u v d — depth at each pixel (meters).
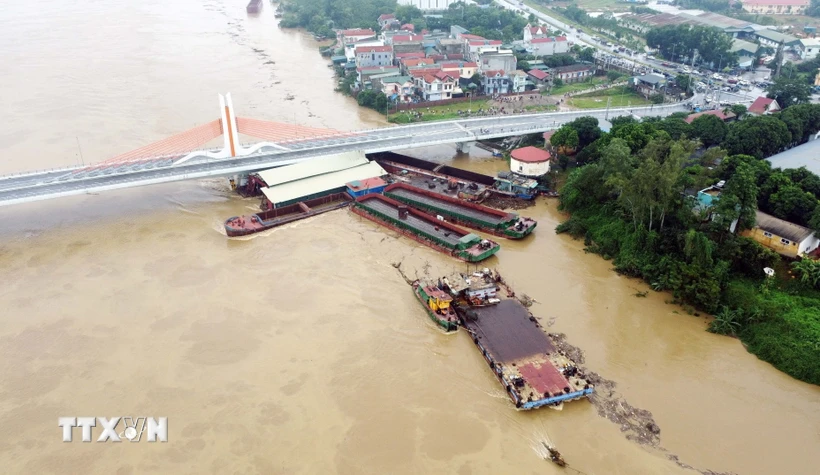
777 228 74.50
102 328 65.88
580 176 90.00
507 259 80.62
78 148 114.44
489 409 54.91
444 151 122.06
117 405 55.31
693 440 51.62
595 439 51.72
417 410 54.75
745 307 66.25
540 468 48.91
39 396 56.44
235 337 64.25
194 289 73.00
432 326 66.06
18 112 131.88
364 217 92.25
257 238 85.81
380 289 73.06
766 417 54.19
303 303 70.12
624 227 80.50
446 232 85.06
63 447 51.06
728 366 60.56
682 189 77.81
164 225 89.75
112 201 97.44
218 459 49.84
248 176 102.06
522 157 102.12
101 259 79.88
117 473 48.66
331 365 60.19
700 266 69.75
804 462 49.62
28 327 66.00
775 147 101.06
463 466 49.03
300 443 51.28
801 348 60.09
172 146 101.50
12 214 92.38
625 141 92.75
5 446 51.16
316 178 100.06
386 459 49.72
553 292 73.00
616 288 73.75
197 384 57.78
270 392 56.81
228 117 100.62
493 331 64.19
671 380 58.62
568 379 57.28
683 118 120.25
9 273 76.38
